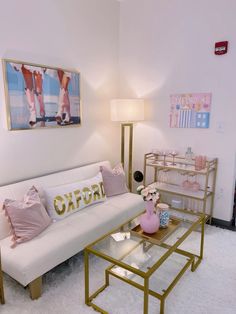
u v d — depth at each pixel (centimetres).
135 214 281
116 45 347
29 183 243
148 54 328
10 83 231
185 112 309
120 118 319
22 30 237
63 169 296
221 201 299
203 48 286
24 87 243
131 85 350
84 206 258
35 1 244
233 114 277
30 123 253
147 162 348
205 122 296
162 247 190
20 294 191
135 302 184
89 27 304
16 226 197
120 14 344
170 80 315
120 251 186
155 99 332
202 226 228
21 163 252
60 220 235
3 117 232
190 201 322
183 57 301
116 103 315
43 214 217
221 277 210
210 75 285
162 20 310
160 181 345
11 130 238
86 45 303
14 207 200
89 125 322
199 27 285
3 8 221
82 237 217
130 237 202
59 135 285
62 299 187
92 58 314
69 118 292
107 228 243
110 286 200
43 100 261
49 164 279
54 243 198
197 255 238
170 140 328
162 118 329
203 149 303
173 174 333
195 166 294
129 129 359
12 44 231
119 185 302
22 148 251
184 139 316
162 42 314
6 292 193
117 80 357
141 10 324
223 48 269
